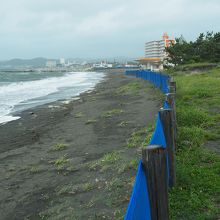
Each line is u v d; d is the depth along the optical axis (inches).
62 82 2481.5
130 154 340.8
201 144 319.9
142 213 118.5
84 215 226.8
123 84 1697.8
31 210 256.4
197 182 232.7
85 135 487.5
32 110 896.3
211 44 1988.2
